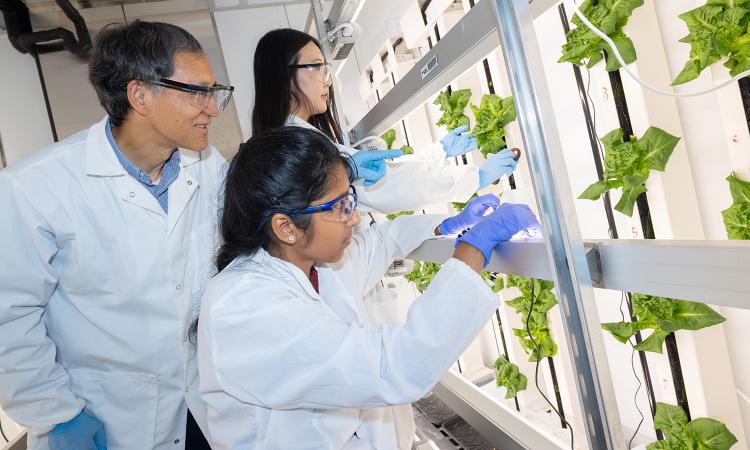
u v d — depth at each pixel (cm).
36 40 262
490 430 154
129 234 112
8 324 105
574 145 144
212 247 122
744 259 49
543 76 68
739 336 115
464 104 171
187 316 120
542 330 156
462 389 177
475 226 87
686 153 112
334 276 105
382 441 105
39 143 276
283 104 131
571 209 68
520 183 154
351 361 75
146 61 94
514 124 150
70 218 108
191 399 122
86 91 277
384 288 154
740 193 96
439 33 176
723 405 114
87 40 268
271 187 79
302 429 86
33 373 108
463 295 77
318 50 136
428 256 116
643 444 137
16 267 104
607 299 146
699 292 55
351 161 110
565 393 159
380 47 216
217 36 295
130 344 116
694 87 110
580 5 108
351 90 278
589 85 130
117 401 119
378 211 142
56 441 114
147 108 98
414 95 125
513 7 67
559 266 70
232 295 80
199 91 98
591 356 69
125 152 110
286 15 306
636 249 63
